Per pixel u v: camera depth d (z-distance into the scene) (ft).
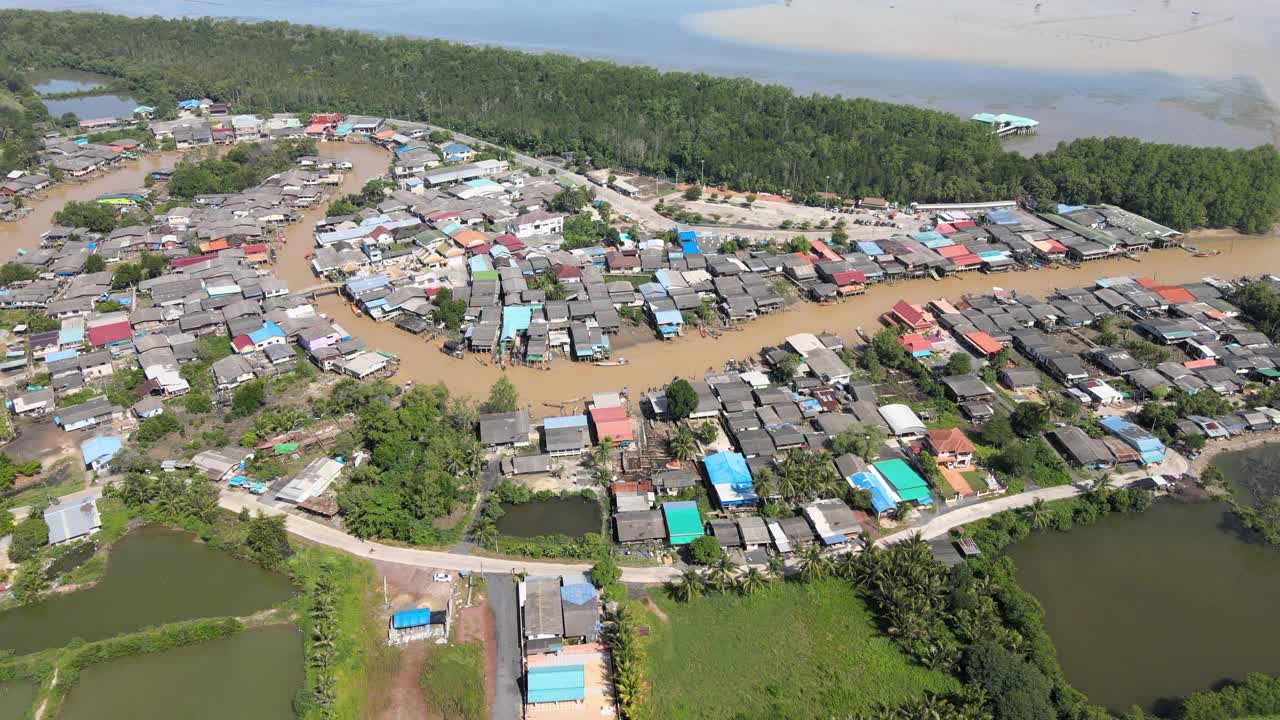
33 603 315.37
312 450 401.08
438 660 287.48
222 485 377.50
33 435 415.23
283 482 375.45
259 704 275.59
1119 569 331.57
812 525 341.00
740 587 314.96
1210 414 413.59
